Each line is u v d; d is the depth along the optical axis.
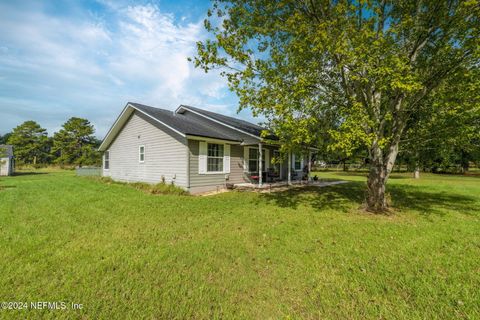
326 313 2.30
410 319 2.20
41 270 3.04
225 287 2.74
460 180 18.59
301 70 5.66
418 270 3.15
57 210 6.51
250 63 6.15
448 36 5.38
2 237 4.27
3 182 14.33
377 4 5.88
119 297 2.50
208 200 8.38
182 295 2.56
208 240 4.28
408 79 4.73
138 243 4.08
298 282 2.86
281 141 7.15
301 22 5.52
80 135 36.66
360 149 7.88
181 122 12.13
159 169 11.77
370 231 4.91
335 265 3.30
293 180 15.70
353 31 5.08
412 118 7.30
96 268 3.12
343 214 6.45
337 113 6.56
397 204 7.99
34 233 4.54
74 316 2.20
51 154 37.78
